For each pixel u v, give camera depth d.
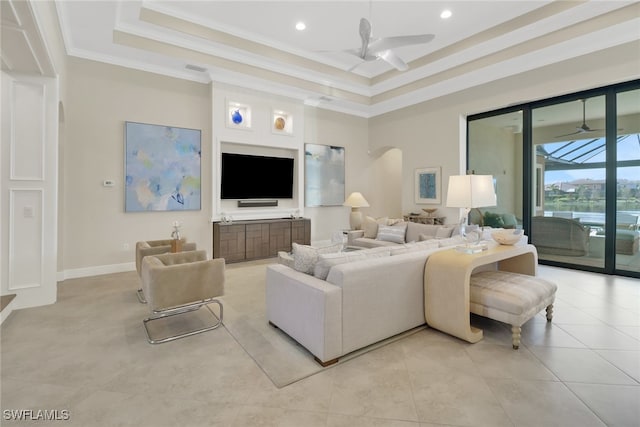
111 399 1.82
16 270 3.22
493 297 2.48
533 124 5.08
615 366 2.15
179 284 2.66
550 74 4.55
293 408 1.75
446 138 5.95
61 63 3.81
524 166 5.16
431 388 1.92
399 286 2.56
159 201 4.96
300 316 2.36
